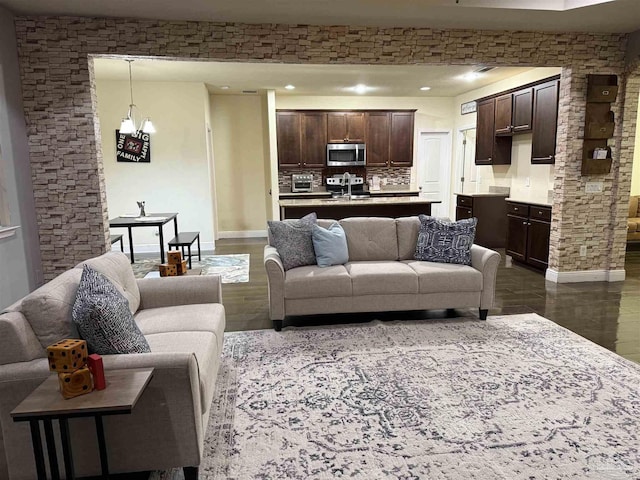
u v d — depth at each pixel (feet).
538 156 18.30
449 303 12.19
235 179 27.40
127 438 5.84
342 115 27.25
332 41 13.57
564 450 6.77
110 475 6.41
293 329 11.82
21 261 12.13
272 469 6.42
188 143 22.76
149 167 22.71
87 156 12.84
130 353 6.07
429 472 6.30
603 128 15.20
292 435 7.20
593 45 14.92
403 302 12.02
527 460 6.55
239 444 6.99
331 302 11.74
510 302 14.06
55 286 6.47
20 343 5.78
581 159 15.55
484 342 10.83
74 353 4.99
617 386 8.69
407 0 11.58
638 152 23.03
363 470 6.36
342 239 12.79
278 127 26.76
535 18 13.08
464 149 27.84
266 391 8.59
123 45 12.67
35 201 12.85
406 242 13.43
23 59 12.30
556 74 17.12
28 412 4.66
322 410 7.91
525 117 19.29
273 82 22.40
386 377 9.08
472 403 8.08
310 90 25.12
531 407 7.95
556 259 16.26
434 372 9.27
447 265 12.54
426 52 14.05
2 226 11.53
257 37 13.26
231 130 26.89
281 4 11.60
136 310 8.84
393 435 7.16
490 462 6.50
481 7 12.01
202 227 23.52
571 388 8.61
